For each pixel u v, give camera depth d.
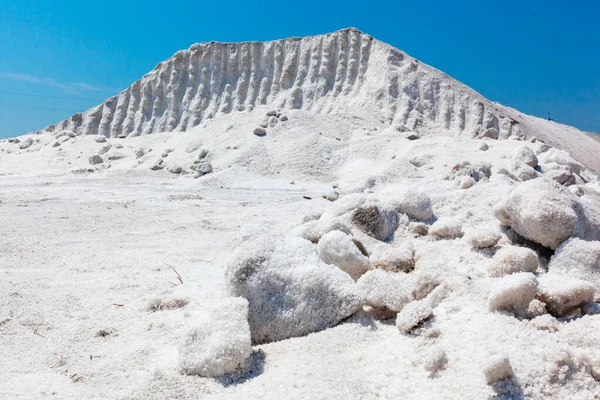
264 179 15.70
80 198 10.87
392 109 27.78
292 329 3.13
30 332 3.29
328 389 2.42
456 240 4.43
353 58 31.16
